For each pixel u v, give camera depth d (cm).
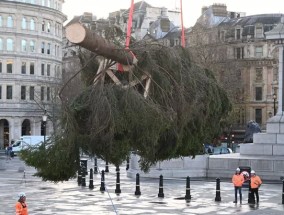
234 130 10969
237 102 9919
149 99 1249
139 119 1200
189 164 4722
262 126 11256
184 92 1337
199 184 4219
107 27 1268
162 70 1296
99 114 1197
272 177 4384
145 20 13638
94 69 1324
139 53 1270
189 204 3219
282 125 4688
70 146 1212
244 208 3067
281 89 4894
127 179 4678
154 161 1370
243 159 4534
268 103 11400
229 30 11831
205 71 1488
